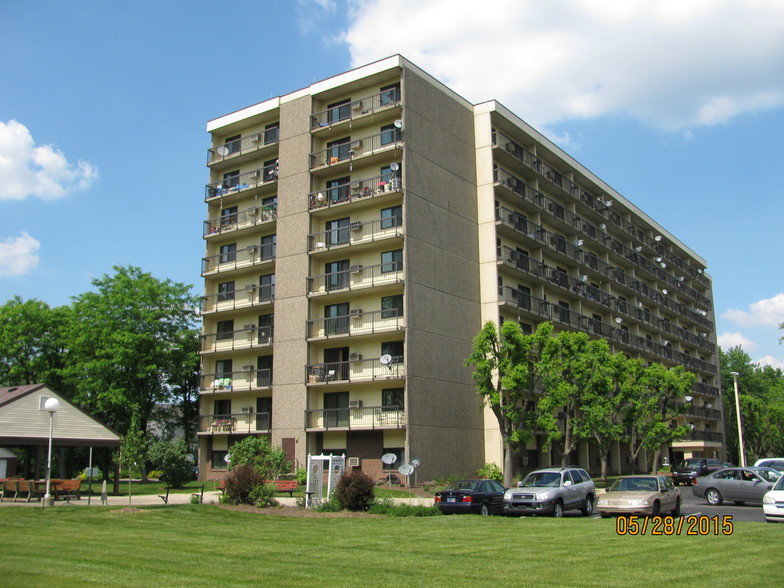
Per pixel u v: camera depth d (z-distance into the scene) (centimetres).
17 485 2892
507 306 4341
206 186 4994
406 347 3747
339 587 1083
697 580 1139
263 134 4788
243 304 4684
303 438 4050
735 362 10700
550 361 3653
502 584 1106
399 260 3997
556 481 2564
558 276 5000
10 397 2983
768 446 9275
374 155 4094
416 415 3731
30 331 5466
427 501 3016
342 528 1992
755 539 1650
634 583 1115
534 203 4794
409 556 1421
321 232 4197
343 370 4072
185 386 5569
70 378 4988
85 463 5669
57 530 1889
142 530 1909
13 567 1269
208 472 4647
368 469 3906
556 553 1454
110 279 5106
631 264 6306
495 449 4159
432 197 4116
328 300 4216
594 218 5875
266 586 1088
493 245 4381
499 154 4572
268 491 2705
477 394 4216
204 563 1327
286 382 4194
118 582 1123
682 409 5306
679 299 7919
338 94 4469
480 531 1900
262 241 4738
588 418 3944
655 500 2311
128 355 4822
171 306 5194
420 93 4184
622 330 5838
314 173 4391
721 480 2852
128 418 4934
